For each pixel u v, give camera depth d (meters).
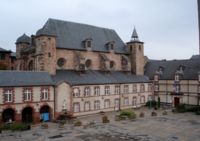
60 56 54.50
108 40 67.62
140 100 64.50
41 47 50.06
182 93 61.16
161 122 42.66
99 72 60.41
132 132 35.19
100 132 35.22
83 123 42.62
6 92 40.09
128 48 70.31
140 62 69.56
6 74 41.94
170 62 69.06
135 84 63.25
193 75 59.28
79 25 62.81
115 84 58.19
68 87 47.88
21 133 35.31
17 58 59.50
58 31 56.62
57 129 37.78
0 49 72.00
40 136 33.19
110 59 64.94
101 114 53.16
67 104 47.59
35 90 43.28
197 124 40.72
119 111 57.06
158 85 67.25
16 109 41.00
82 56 56.22
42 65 49.78
